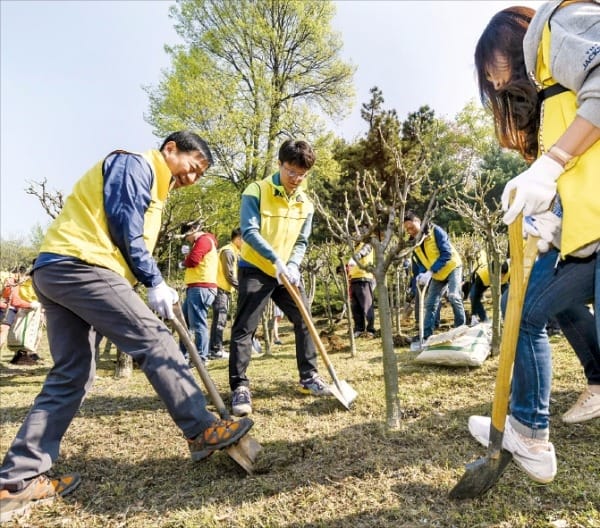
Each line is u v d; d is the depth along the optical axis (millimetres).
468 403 3041
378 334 7645
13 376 6316
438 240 5750
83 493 2184
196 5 19875
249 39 20141
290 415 3131
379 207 3014
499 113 1736
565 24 1423
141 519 1913
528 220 1587
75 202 2182
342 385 3312
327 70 21141
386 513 1789
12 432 3205
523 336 1669
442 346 4141
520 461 1691
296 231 3721
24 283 7340
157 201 2469
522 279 1563
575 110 1488
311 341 3688
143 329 2127
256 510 1886
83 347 2215
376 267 2764
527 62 1570
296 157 3416
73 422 3291
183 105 18203
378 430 2666
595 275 1477
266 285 3566
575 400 2844
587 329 2215
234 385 3465
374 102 20719
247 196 3582
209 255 5691
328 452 2404
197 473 2318
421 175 3246
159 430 3002
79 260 2088
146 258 2232
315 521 1778
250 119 19078
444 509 1779
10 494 1961
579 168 1453
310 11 20781
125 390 4340
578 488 1825
